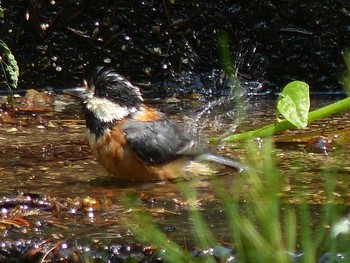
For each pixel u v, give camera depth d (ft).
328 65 50.42
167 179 34.30
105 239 24.58
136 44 49.60
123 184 33.30
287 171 33.58
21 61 49.08
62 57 49.34
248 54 50.01
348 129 40.88
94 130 34.42
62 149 37.83
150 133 34.06
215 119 43.75
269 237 15.42
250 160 17.21
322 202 28.40
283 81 50.52
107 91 34.78
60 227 25.96
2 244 24.40
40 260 24.14
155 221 26.48
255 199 15.78
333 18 49.78
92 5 48.80
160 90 50.06
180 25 49.49
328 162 35.17
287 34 50.01
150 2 48.98
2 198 28.53
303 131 40.88
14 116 43.80
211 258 18.54
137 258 23.89
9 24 48.37
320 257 21.76
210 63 49.96
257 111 45.75
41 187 31.86
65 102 46.98
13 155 36.65
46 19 48.65
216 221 26.32
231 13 49.44
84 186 32.40
